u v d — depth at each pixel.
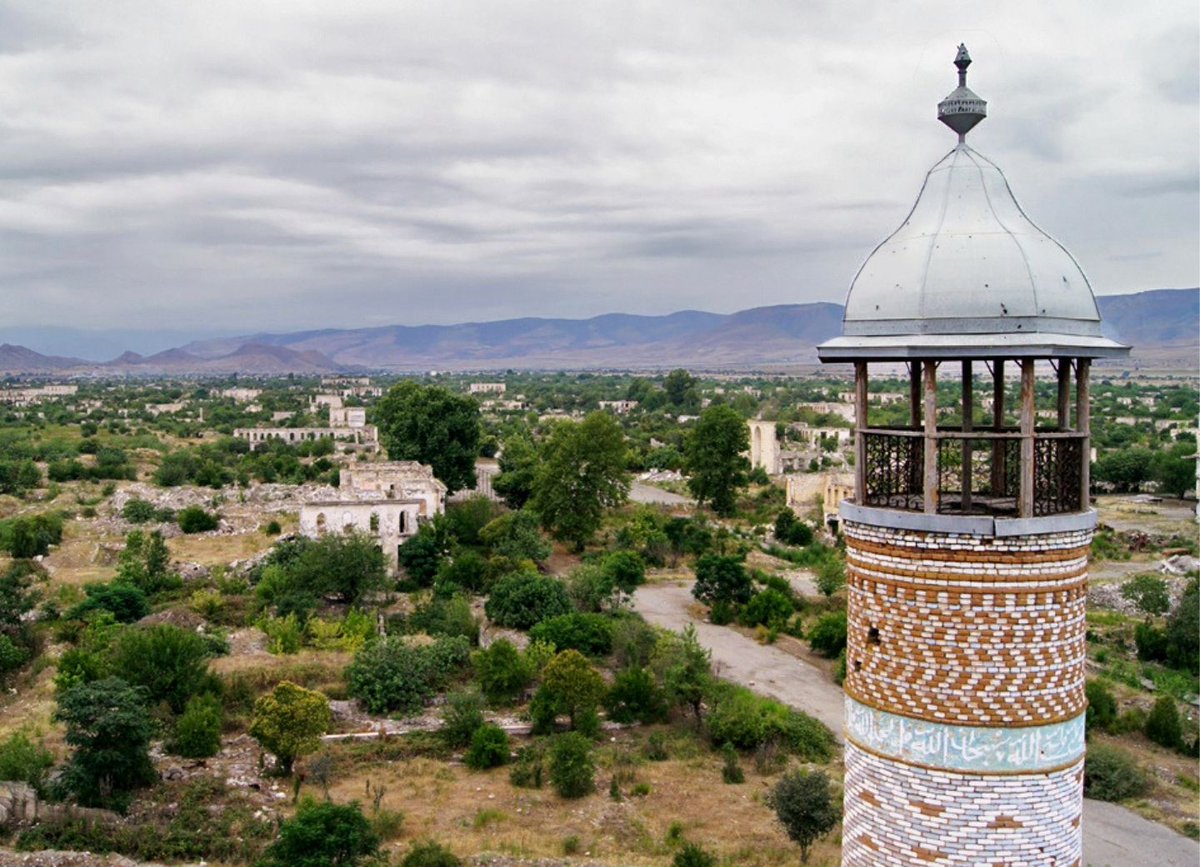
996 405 13.14
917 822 11.69
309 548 64.69
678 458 140.88
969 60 12.51
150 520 91.38
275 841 31.83
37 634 55.22
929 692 11.59
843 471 106.06
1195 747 45.88
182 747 39.59
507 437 154.75
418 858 30.62
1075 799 11.71
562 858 32.59
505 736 42.12
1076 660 11.65
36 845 32.03
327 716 40.12
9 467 115.19
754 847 34.25
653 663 51.31
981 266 11.55
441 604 59.91
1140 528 96.62
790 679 53.44
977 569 11.32
